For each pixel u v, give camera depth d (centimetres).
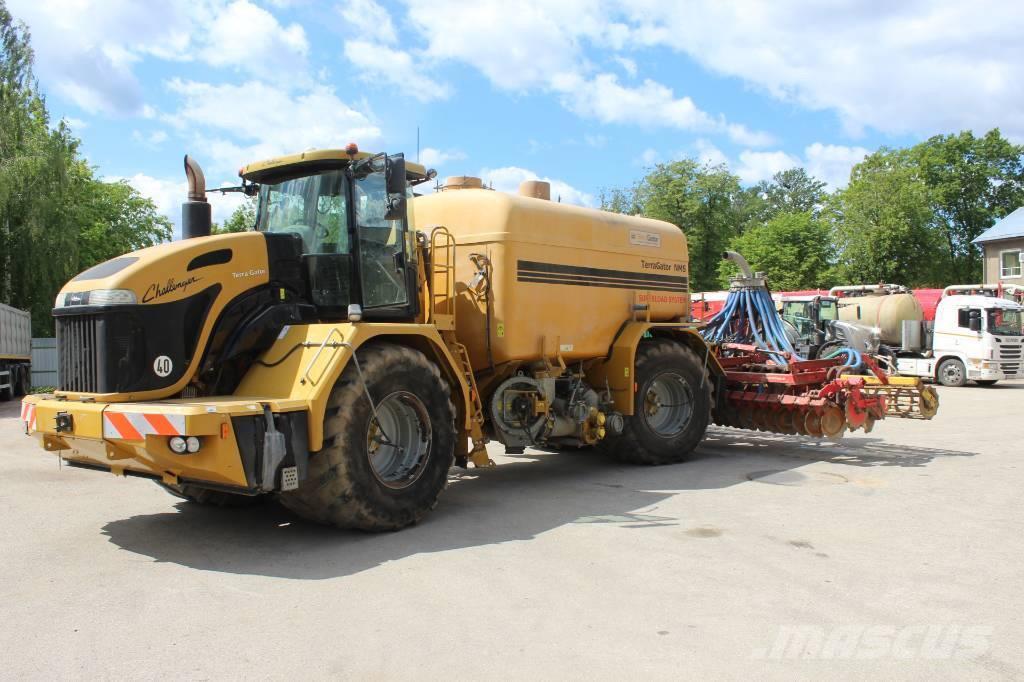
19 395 2197
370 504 569
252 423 507
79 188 3816
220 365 580
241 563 517
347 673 347
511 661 358
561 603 432
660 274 924
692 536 573
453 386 673
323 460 551
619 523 616
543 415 782
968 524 605
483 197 752
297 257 642
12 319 2103
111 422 504
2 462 953
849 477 809
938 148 5341
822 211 4697
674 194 4219
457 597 444
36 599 447
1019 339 2122
